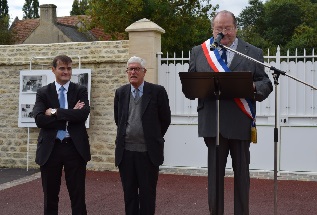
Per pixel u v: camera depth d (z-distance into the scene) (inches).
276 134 194.4
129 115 209.3
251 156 370.6
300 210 269.3
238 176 196.9
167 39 812.0
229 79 176.2
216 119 183.9
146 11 788.0
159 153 209.9
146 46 383.6
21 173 396.5
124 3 781.9
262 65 190.4
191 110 384.5
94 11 826.8
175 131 388.2
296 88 361.4
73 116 208.1
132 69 207.5
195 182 349.1
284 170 364.5
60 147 210.1
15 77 422.0
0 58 424.5
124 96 212.1
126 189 211.2
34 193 317.1
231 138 191.5
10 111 423.2
